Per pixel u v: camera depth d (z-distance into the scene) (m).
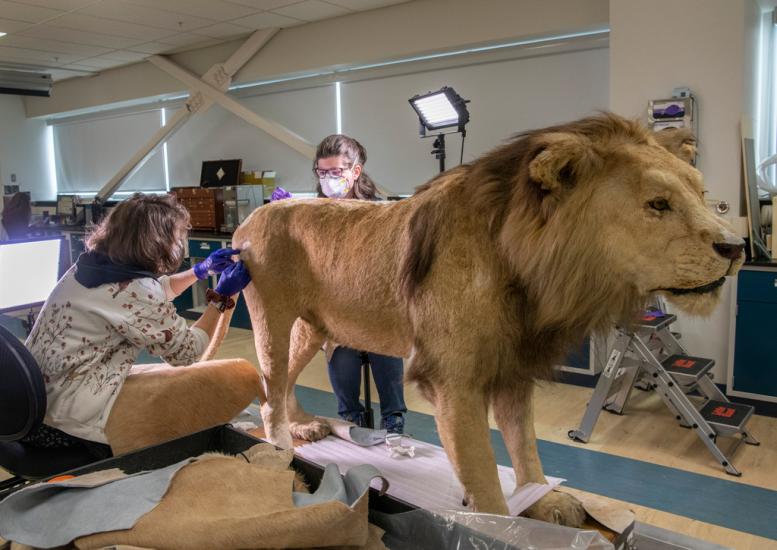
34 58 8.10
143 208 1.81
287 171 7.33
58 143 10.95
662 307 3.93
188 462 1.16
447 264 1.31
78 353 1.76
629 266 1.17
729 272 1.12
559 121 5.22
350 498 1.04
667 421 3.84
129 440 1.76
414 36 5.73
